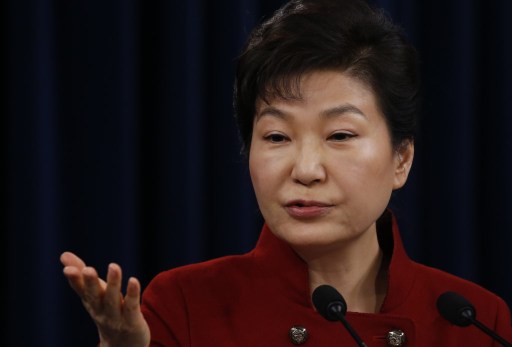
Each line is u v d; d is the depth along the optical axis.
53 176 6.79
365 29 3.77
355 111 3.69
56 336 6.81
